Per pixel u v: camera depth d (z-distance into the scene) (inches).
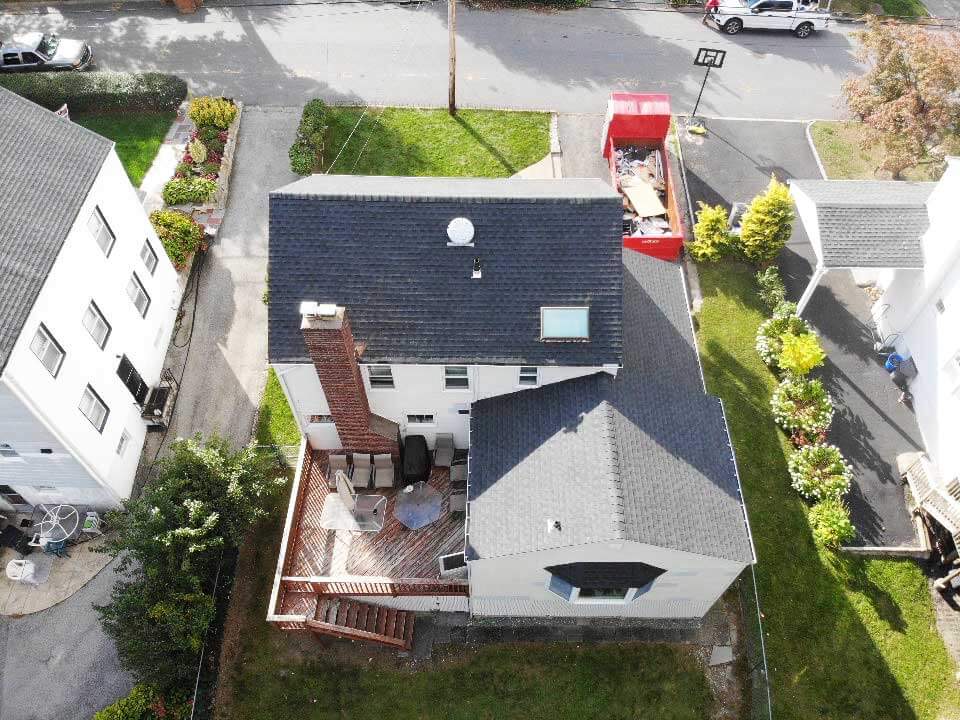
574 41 1545.3
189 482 837.2
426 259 813.2
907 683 836.6
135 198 992.9
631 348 864.3
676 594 807.7
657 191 1255.5
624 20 1598.2
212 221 1224.8
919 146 1160.2
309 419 910.4
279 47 1504.7
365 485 916.6
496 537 738.2
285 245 814.5
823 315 1141.1
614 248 813.2
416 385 848.3
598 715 815.7
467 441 952.3
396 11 1590.8
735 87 1465.3
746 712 818.2
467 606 862.5
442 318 808.9
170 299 1096.2
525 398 842.2
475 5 1615.4
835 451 961.5
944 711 822.5
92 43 1502.2
